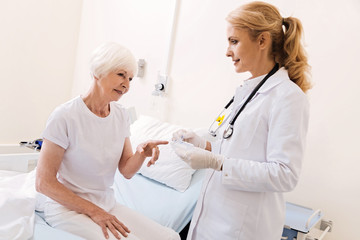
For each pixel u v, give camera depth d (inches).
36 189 51.6
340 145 77.2
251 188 45.7
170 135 88.3
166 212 70.0
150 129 92.4
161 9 110.3
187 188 79.0
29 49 122.8
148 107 112.8
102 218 51.2
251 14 46.8
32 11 120.7
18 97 123.6
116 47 52.4
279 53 50.2
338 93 77.8
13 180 58.8
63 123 51.2
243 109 50.8
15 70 120.9
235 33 48.0
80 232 49.9
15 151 93.4
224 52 95.8
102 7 127.7
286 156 44.0
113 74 52.1
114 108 57.7
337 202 77.2
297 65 49.1
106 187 58.2
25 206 48.1
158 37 111.0
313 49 81.0
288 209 74.4
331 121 78.4
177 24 105.7
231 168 45.8
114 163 57.5
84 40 133.6
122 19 121.5
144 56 114.6
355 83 75.9
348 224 76.0
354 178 75.5
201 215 51.7
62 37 131.0
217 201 50.1
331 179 78.0
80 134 52.4
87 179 55.3
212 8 98.5
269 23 47.4
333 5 78.8
